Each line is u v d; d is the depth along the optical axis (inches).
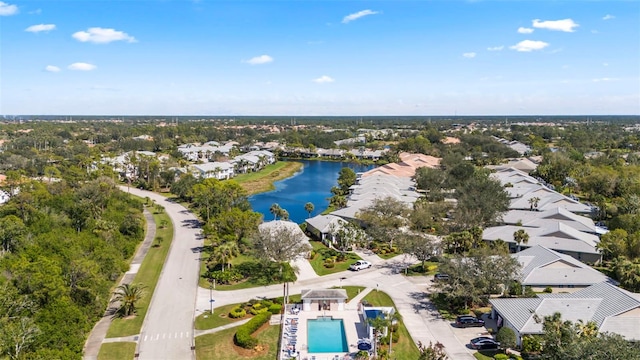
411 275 3449.8
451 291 2765.7
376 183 6412.4
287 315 2755.9
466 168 6432.1
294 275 3031.5
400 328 2578.7
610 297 2472.9
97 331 2512.3
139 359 2234.3
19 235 3368.6
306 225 4739.2
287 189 7396.7
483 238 4097.0
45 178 7057.1
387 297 3038.9
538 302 2512.3
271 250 3193.9
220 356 2281.0
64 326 2112.5
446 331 2561.5
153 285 3181.6
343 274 3476.9
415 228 4384.8
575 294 2689.5
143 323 2613.2
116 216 4254.4
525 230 4141.2
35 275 2260.1
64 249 2915.8
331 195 6879.9
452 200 5580.7
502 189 5167.3
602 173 6112.2
